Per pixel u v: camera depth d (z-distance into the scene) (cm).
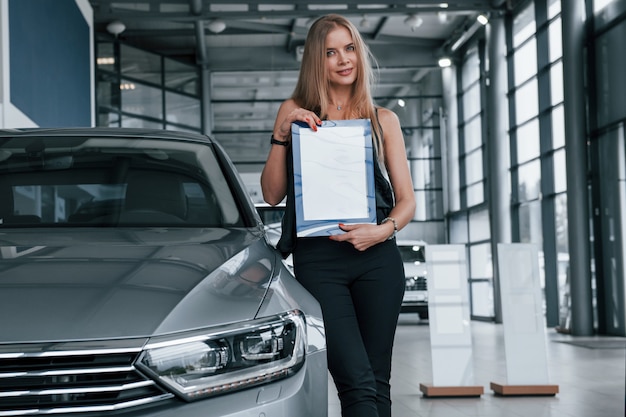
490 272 1666
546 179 1388
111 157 228
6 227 200
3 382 134
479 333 1220
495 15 1550
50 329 138
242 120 1930
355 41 209
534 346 533
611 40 1122
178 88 1823
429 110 1966
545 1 1391
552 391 523
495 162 1555
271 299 156
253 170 1928
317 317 166
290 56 1902
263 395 145
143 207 210
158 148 235
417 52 1912
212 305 149
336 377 194
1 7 747
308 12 1462
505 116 1558
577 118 1173
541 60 1392
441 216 1948
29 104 856
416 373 662
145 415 136
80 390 134
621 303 1106
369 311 201
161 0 1469
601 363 729
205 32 1766
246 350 146
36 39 895
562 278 1344
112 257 165
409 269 1405
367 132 201
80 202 210
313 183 198
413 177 1953
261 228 205
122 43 1697
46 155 227
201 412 139
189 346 141
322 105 208
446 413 455
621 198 1101
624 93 1091
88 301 145
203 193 218
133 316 142
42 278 152
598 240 1161
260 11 1471
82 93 1173
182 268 160
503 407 476
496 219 1549
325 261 198
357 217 198
